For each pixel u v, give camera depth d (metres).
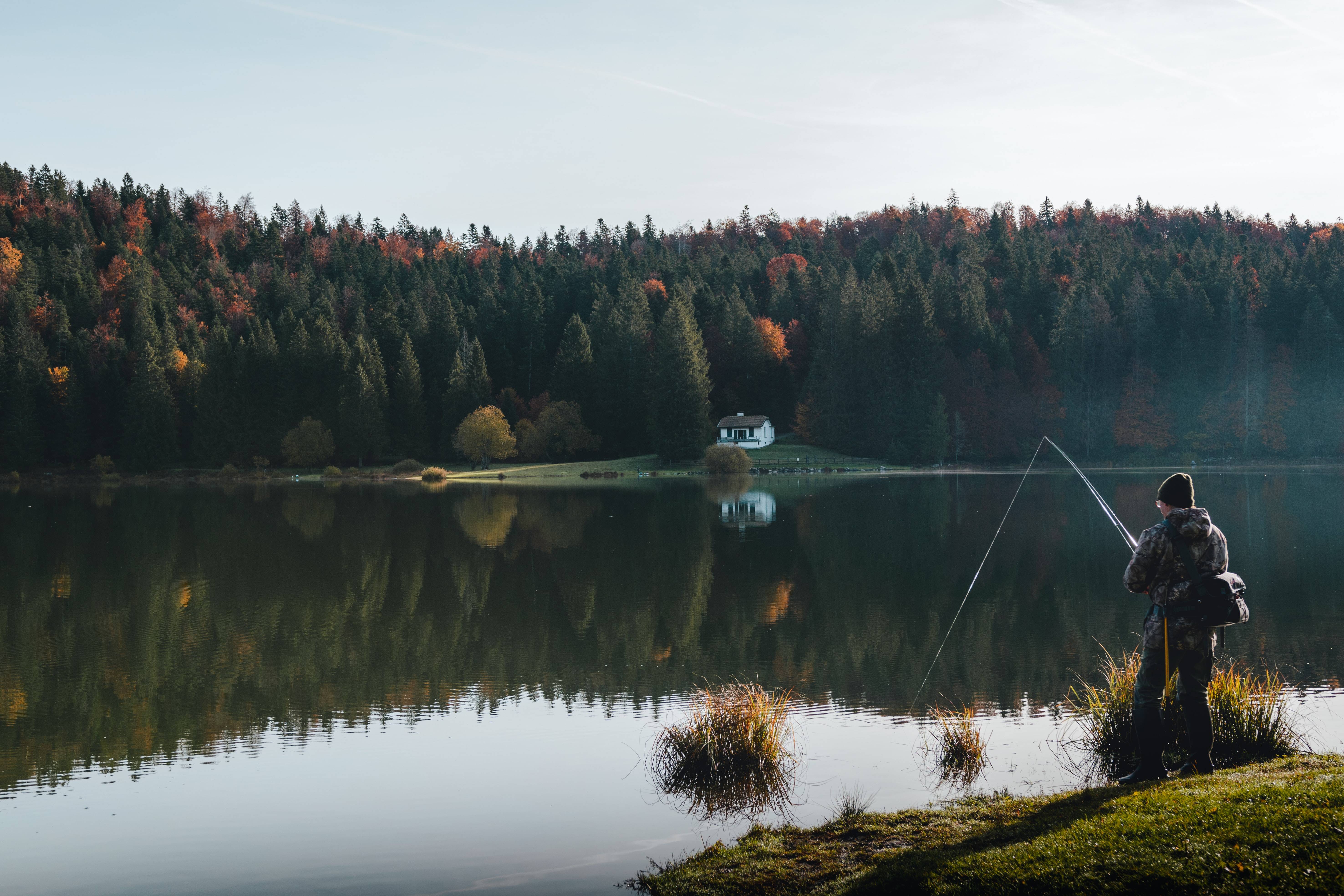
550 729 12.50
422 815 9.41
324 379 98.19
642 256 157.12
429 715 13.28
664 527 39.72
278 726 12.86
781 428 109.25
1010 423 92.88
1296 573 24.08
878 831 7.65
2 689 15.06
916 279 101.69
